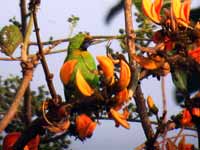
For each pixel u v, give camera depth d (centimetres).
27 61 473
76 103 404
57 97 408
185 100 413
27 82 470
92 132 409
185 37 419
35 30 421
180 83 412
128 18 473
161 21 433
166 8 477
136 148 424
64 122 406
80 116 407
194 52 409
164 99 426
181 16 434
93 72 416
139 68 421
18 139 421
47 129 412
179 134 418
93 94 404
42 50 414
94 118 411
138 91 452
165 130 416
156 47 419
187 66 410
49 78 407
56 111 404
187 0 442
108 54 420
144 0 441
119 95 404
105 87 406
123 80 406
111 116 404
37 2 424
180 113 416
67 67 409
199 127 411
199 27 424
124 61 418
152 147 421
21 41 524
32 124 412
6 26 524
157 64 414
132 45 434
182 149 417
